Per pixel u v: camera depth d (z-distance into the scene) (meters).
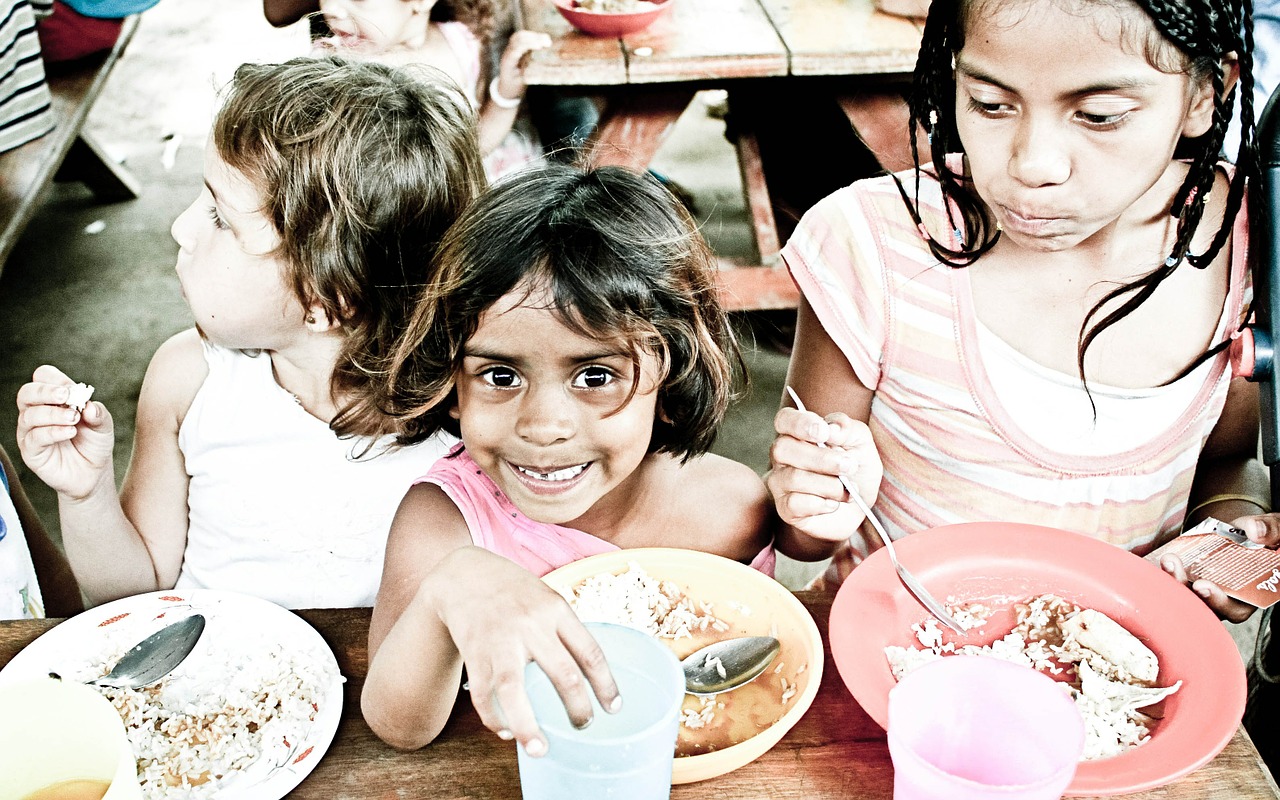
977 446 1.26
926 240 1.24
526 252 0.94
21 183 2.45
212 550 1.38
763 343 2.89
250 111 1.18
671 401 1.09
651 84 2.59
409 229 1.23
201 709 0.94
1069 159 0.98
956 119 1.05
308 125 1.18
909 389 1.29
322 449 1.33
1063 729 0.74
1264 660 1.28
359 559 1.35
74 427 1.21
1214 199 1.19
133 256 3.31
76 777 0.72
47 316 3.07
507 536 1.13
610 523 1.20
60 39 2.91
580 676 0.72
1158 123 0.95
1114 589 1.00
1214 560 1.04
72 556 1.33
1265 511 1.26
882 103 2.53
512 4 2.51
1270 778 0.86
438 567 0.83
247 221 1.19
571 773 0.70
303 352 1.30
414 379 1.06
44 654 1.00
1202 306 1.19
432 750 0.89
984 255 1.20
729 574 1.01
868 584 1.00
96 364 2.89
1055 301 1.19
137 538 1.38
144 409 1.40
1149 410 1.21
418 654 0.83
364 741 0.90
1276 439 1.13
